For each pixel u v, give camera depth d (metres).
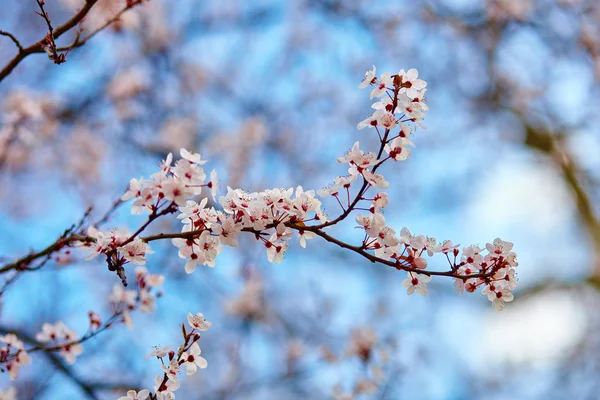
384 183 2.94
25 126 6.04
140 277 4.46
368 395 6.39
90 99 8.34
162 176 2.82
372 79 3.05
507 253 3.09
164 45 9.13
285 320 8.63
